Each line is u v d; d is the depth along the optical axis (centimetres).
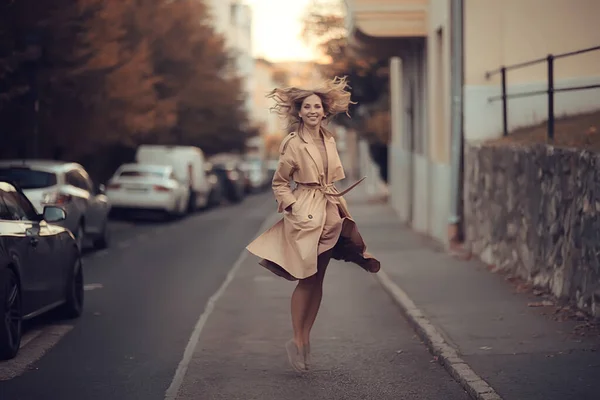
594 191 929
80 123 2364
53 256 990
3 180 980
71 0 2034
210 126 4312
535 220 1177
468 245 1658
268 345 917
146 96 2736
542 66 1638
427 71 2277
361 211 3422
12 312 848
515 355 801
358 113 4050
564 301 1044
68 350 895
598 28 1622
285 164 745
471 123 1659
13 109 2138
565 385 693
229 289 1341
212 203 4069
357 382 757
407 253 1745
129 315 1112
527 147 1214
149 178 2977
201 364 828
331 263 1694
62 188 1706
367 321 1056
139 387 745
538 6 1634
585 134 1131
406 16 2227
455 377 754
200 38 4156
